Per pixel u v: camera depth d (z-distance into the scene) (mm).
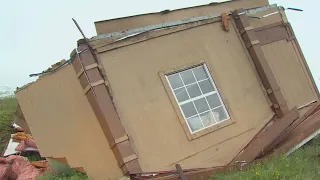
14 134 13266
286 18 10312
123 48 8633
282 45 10023
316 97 10000
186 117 8656
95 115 8352
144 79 8586
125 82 8445
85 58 8289
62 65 8578
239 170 7891
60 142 8578
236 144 8734
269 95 9281
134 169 7848
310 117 9094
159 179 7680
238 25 9617
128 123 8211
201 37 9266
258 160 8008
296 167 7125
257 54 9336
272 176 6918
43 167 11031
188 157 8344
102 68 8375
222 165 8344
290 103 9578
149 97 8508
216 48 9305
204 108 8844
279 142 8828
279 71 9734
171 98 8617
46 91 8781
